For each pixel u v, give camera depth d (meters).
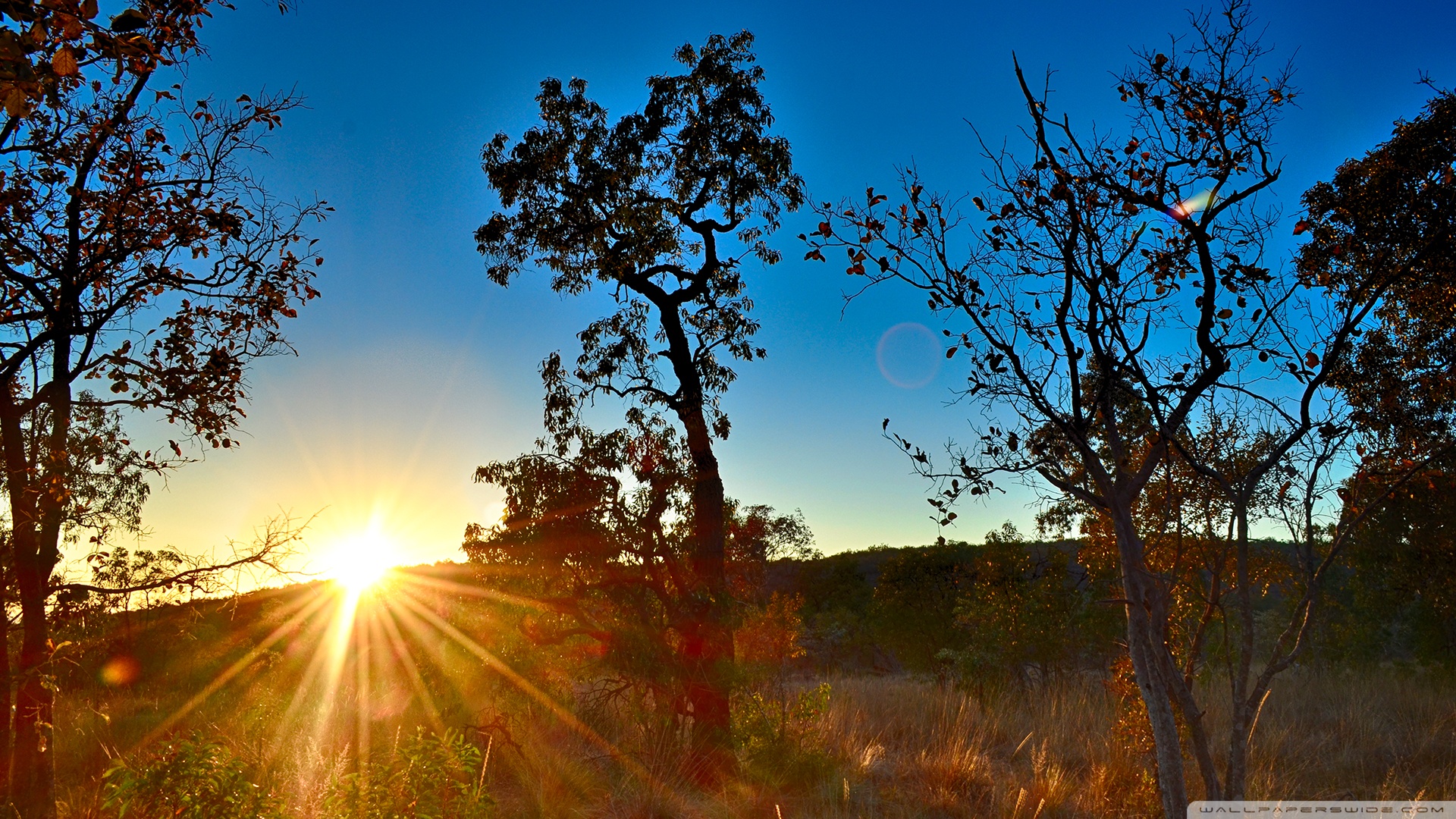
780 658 17.25
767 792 10.85
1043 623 18.95
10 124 6.74
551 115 14.28
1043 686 18.86
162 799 6.00
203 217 8.26
